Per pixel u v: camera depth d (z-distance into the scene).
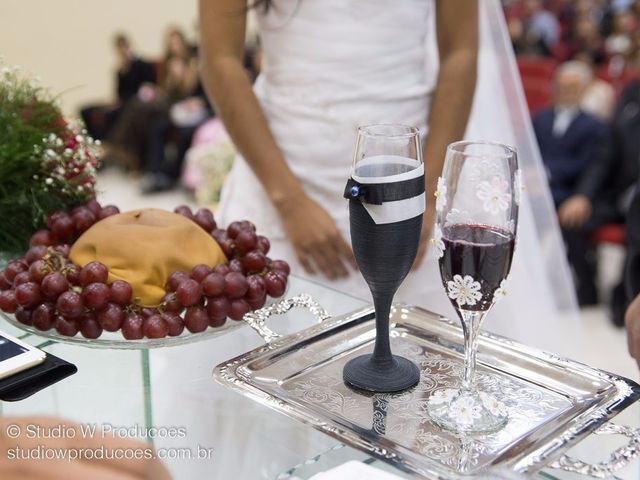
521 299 1.77
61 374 0.88
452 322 0.99
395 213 0.80
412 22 1.48
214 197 2.76
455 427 0.77
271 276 1.03
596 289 3.18
